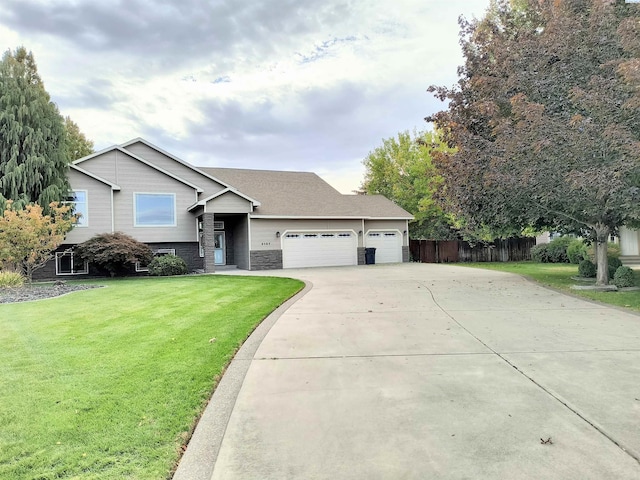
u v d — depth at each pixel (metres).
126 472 2.55
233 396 3.77
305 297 9.59
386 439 2.93
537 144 8.61
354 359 4.82
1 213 14.24
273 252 19.56
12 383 4.09
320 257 20.66
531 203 10.91
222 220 22.05
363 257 21.61
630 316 7.13
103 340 5.78
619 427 3.04
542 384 3.93
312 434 3.03
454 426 3.10
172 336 5.96
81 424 3.20
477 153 10.98
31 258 13.07
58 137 16.27
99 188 17.50
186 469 2.60
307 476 2.50
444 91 12.95
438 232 29.39
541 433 2.97
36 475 2.51
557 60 10.10
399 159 32.81
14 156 14.94
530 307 8.10
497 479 2.42
